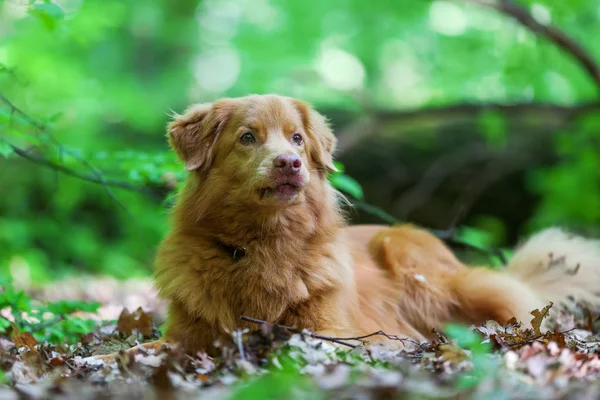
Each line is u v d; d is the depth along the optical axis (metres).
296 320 4.98
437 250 6.42
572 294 6.61
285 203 4.85
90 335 5.71
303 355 3.95
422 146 13.48
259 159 4.95
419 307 5.99
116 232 14.70
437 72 15.25
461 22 16.09
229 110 5.28
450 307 5.98
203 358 4.27
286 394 3.27
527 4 11.28
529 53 11.70
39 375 4.13
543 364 3.63
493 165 13.22
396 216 13.55
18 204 14.25
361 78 19.83
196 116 5.39
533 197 13.52
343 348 4.48
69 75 13.20
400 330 5.84
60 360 4.33
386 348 4.51
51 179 13.77
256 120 5.15
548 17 11.66
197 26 18.88
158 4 18.42
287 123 5.23
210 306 4.94
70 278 11.72
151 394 3.54
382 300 5.83
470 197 12.95
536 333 4.80
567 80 12.36
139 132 15.10
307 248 5.15
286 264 5.02
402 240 6.31
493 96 13.77
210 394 3.44
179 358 4.16
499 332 4.72
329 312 5.01
